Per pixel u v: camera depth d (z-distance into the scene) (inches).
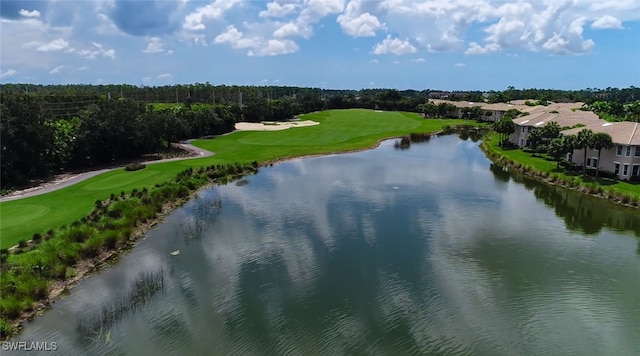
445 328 1077.8
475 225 1819.6
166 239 1640.0
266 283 1293.1
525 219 1908.2
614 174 2573.8
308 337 1034.1
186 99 7096.5
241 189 2401.6
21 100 2655.0
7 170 2329.0
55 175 2662.4
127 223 1652.3
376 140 4311.0
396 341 1022.4
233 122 5027.1
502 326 1092.5
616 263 1461.6
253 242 1610.5
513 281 1327.5
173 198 2112.5
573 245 1615.4
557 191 2412.6
